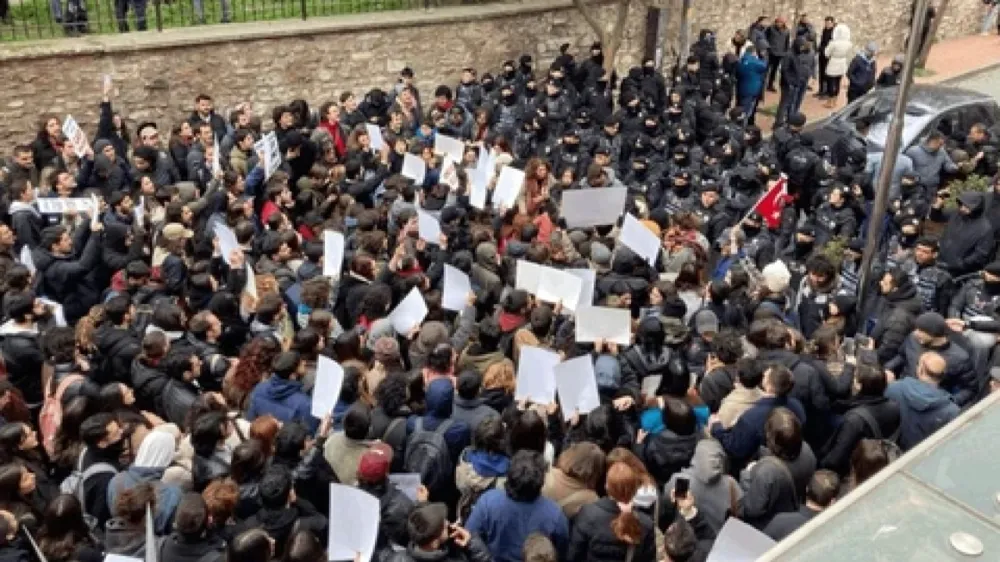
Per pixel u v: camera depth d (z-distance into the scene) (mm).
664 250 9180
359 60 15258
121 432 5621
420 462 5734
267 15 15086
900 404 6273
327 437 5840
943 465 3205
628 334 6781
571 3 17219
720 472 5352
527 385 6266
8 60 12500
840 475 6043
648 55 19016
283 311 7355
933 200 11586
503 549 5070
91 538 5094
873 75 18781
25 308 6812
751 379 6082
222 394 6531
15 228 8789
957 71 22000
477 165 10789
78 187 10109
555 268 7805
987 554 2832
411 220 8844
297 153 11000
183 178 10938
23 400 6473
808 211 12305
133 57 13367
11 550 4855
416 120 13523
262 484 5047
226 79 14188
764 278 8188
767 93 20297
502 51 16812
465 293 7703
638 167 11852
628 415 6371
